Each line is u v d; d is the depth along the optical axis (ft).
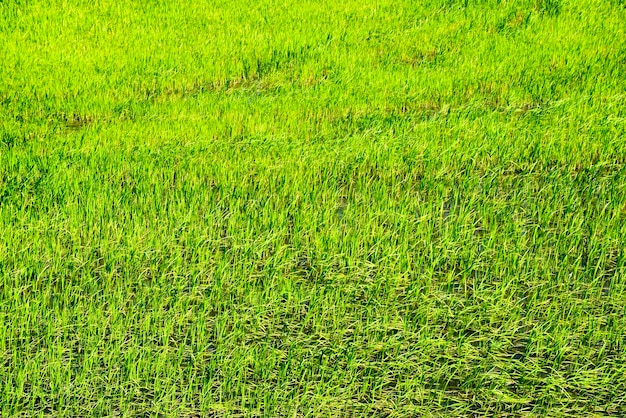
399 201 26.96
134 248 23.48
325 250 24.07
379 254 23.82
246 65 43.83
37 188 27.48
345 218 25.57
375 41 46.42
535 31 46.29
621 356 19.30
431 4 52.03
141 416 17.89
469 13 49.78
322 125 34.42
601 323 20.65
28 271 22.82
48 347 19.31
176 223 25.14
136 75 42.60
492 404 18.38
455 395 18.60
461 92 38.68
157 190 27.17
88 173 28.84
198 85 42.47
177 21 50.98
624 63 41.24
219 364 19.22
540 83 38.60
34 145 33.30
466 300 21.57
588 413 17.92
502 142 31.14
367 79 40.45
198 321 20.52
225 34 48.37
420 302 21.57
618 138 30.99
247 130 34.71
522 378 18.79
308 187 27.86
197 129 34.60
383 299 21.72
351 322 20.92
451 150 30.60
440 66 41.98
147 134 34.42
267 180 28.84
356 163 29.91
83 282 22.50
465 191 27.22
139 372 18.80
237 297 21.81
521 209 26.50
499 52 43.45
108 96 40.14
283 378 18.74
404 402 18.24
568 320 20.71
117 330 19.92
